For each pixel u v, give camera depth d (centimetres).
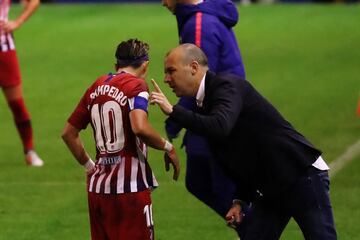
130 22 7306
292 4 8394
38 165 3644
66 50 6394
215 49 2392
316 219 1975
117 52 2102
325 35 6738
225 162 1994
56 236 2750
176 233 2775
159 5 8200
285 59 5956
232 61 2427
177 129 2381
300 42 6500
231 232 2781
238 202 2095
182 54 1950
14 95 3609
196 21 2400
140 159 2059
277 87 5188
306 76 5469
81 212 3000
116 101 2036
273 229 2044
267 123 1958
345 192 3181
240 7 8000
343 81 5316
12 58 3588
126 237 2053
